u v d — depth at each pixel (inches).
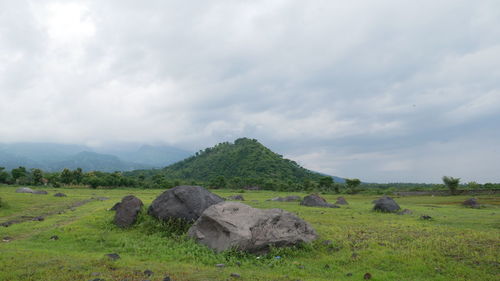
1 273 391.2
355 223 882.1
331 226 823.7
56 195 1931.6
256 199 2080.5
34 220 943.0
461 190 2625.5
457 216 1094.4
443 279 448.8
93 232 705.0
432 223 908.0
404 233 710.5
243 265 514.9
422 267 491.8
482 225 880.3
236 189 4141.2
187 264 495.2
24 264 431.2
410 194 2797.7
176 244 627.2
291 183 4362.7
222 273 441.7
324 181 3801.7
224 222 617.9
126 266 445.1
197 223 669.3
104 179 3649.1
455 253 550.0
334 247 625.9
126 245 608.4
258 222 631.2
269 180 4970.5
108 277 389.7
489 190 2506.2
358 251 584.1
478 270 475.2
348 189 3516.2
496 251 549.6
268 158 6688.0
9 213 1112.8
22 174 3612.2
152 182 4192.9
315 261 555.8
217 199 839.1
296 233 645.3
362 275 466.0
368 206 1576.0
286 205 1525.6
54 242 625.6
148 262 489.7
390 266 508.4
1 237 685.9
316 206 1483.8
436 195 2652.6
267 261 546.6
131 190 3334.2
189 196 786.8
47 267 420.2
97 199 1819.6
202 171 6791.3
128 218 778.2
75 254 516.4
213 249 590.6
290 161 7239.2
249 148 7283.5
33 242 623.5
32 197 1704.0
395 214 1177.4
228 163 6786.4
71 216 1003.9
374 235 698.2
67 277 384.5
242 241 576.1
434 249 573.3
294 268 501.0
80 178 3791.8
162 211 781.9
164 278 392.2
